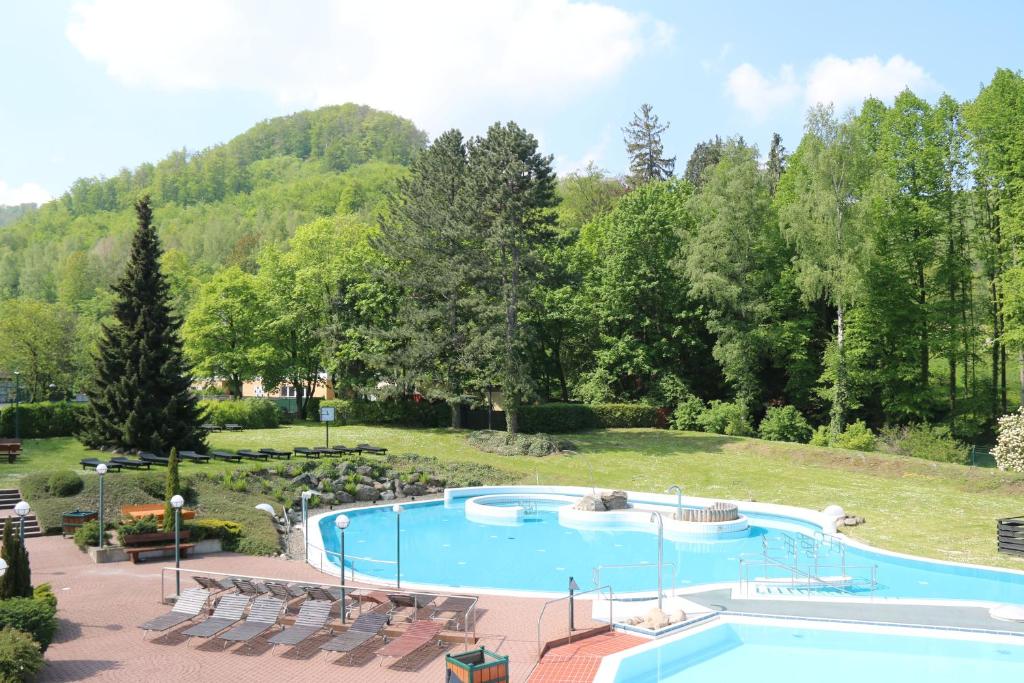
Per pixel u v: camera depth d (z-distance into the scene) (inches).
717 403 2156.7
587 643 643.5
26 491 1183.6
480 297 1963.6
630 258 2287.2
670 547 1100.5
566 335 2448.3
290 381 2578.7
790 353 2209.6
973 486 1429.6
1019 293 1700.3
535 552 1071.6
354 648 582.2
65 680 551.8
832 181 1956.2
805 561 995.9
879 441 1841.8
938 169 1957.4
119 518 1070.4
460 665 506.6
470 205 1931.6
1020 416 1503.4
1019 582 884.6
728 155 2320.4
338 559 1008.2
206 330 2450.8
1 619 559.5
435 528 1247.5
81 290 4938.5
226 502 1219.2
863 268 1902.1
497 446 1852.9
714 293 2079.2
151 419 1469.0
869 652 649.6
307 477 1455.5
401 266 2271.2
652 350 2285.9
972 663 620.4
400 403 2233.0
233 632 623.8
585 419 2203.5
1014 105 1809.8
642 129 3991.1
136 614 719.1
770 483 1521.9
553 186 1959.9
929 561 946.7
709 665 617.3
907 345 1977.1
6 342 2432.3
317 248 2466.8
